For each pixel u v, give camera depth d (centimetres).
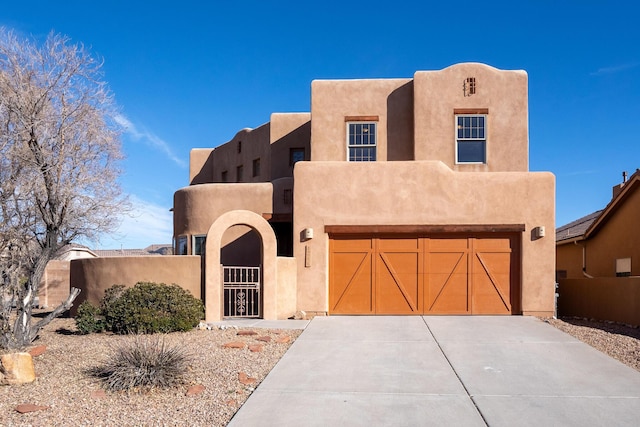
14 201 1161
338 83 1902
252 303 1547
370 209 1603
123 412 734
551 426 688
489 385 869
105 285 1683
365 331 1327
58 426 679
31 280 1145
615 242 2059
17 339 1099
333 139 1886
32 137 1130
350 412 741
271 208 1950
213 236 1516
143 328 1281
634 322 1441
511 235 1596
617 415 728
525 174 1584
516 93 1825
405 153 1867
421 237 1605
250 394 821
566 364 1005
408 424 696
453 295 1591
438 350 1120
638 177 1822
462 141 1823
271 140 2441
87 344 1159
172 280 1560
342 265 1616
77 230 1248
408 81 1888
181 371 867
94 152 1269
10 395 793
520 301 1576
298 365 992
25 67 1166
